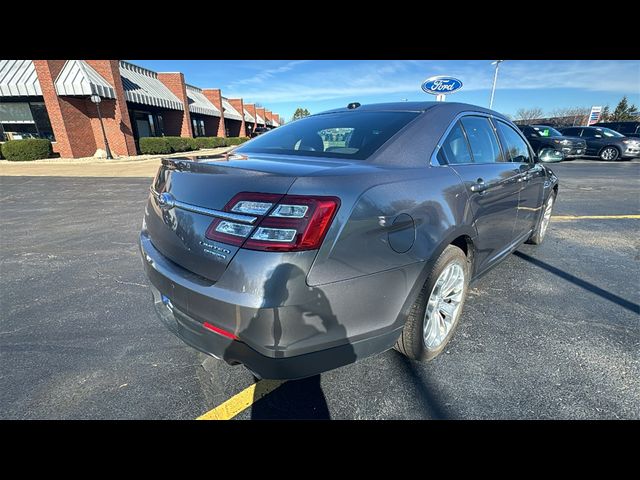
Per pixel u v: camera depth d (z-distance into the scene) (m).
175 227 1.84
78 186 9.88
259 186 1.53
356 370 2.20
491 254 2.83
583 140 15.50
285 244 1.44
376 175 1.76
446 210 2.05
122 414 1.90
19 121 18.22
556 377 2.11
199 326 1.69
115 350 2.44
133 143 18.22
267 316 1.45
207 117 32.19
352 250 1.56
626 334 2.54
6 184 10.20
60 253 4.43
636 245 4.52
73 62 15.53
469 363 2.25
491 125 2.99
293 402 1.97
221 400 1.99
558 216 6.12
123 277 3.68
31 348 2.46
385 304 1.73
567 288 3.28
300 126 2.69
